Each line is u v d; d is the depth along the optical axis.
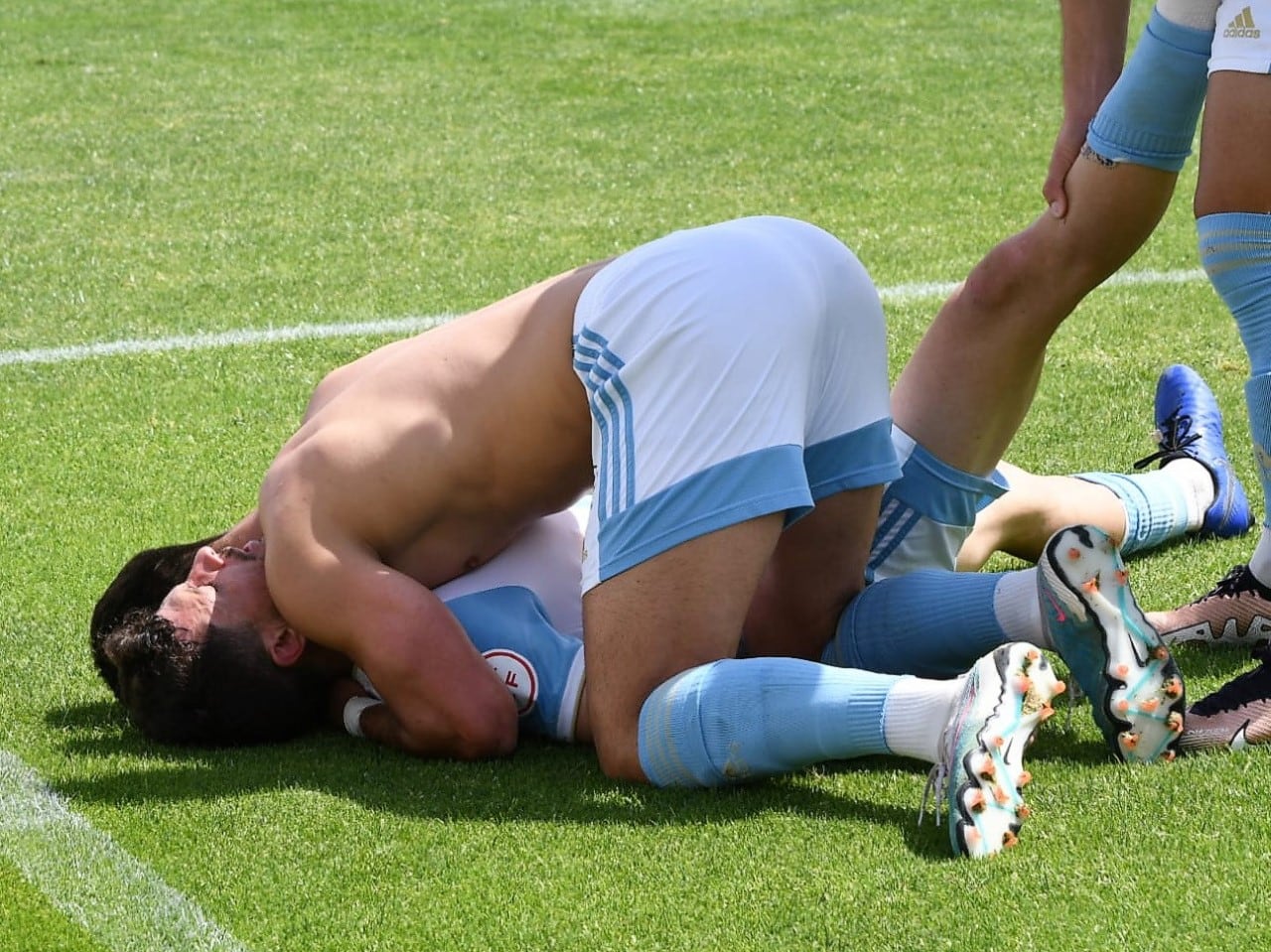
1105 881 5.73
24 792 6.93
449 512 7.48
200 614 7.38
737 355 6.83
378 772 7.10
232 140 21.05
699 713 6.56
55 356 13.55
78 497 10.63
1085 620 6.62
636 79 24.06
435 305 14.87
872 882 5.84
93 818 6.67
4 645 8.54
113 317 14.60
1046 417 11.88
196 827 6.55
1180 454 9.74
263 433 11.78
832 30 27.12
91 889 6.10
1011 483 8.99
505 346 7.51
